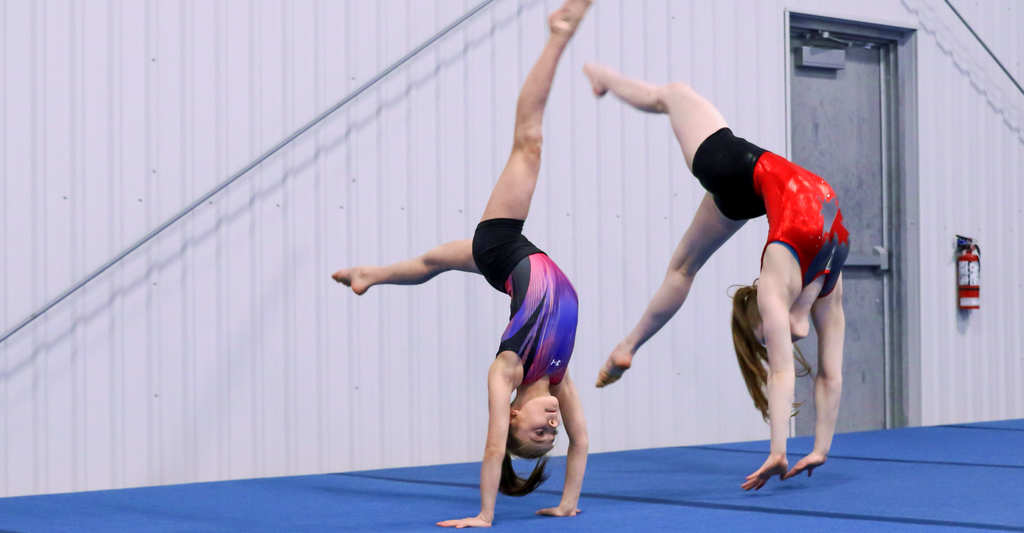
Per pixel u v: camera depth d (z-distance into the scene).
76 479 4.68
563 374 3.71
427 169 5.57
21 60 4.62
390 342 5.44
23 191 4.61
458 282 5.64
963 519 3.30
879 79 7.56
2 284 4.55
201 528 3.35
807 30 7.14
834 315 4.44
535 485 3.95
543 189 5.90
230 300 5.04
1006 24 8.05
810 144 7.18
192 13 4.98
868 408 7.45
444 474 4.95
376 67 5.43
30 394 4.59
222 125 5.04
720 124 4.44
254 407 5.08
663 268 6.31
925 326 7.50
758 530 3.15
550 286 3.72
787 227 4.05
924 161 7.53
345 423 5.30
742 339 4.52
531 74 4.02
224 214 5.04
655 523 3.32
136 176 4.84
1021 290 8.08
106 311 4.76
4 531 3.35
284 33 5.20
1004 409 7.95
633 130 6.23
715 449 5.92
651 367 6.25
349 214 5.34
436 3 5.61
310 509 3.78
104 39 4.79
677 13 6.41
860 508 3.59
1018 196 8.07
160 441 4.86
